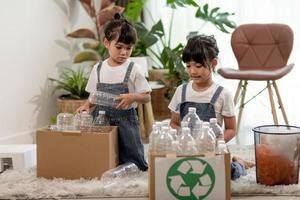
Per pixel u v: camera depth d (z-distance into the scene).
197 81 2.13
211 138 1.85
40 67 3.62
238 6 3.97
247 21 3.97
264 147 1.95
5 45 3.25
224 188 1.75
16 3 3.33
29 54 3.49
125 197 1.89
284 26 3.40
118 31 2.21
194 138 1.90
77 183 2.03
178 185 1.73
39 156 2.12
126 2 4.04
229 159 1.75
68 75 3.82
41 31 3.61
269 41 3.43
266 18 3.93
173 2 3.76
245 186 1.93
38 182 2.06
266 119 3.99
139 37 3.73
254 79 3.03
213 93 2.13
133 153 2.27
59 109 3.52
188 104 2.17
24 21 3.42
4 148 2.46
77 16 4.02
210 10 3.92
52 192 1.93
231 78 3.09
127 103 2.18
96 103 2.28
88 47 3.81
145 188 1.94
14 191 1.95
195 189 1.74
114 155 2.16
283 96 3.95
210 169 1.73
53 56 3.76
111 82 2.26
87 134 2.06
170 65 3.76
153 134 1.86
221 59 4.05
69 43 3.95
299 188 1.91
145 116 3.48
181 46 3.82
